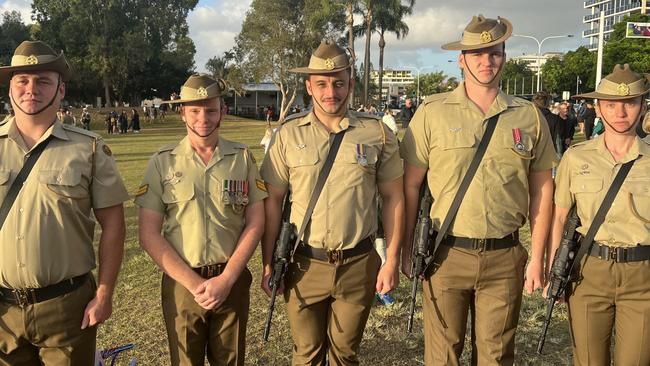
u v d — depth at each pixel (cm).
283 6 4222
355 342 324
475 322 322
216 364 322
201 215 299
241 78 4591
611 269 296
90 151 274
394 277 322
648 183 293
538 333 458
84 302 275
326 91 311
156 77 5553
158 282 571
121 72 4947
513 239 315
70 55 4941
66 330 269
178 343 309
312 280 315
